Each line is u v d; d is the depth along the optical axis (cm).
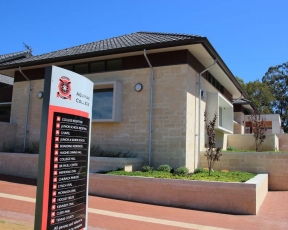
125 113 1379
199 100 1410
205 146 1512
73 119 482
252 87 4119
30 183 1223
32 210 810
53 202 436
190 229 693
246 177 1073
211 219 792
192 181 934
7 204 864
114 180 1044
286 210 911
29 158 1376
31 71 1673
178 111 1271
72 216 470
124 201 988
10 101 2002
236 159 1353
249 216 836
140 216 800
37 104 1620
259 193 938
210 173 1170
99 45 1574
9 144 1631
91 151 1420
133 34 1698
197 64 1420
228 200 884
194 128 1355
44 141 432
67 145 467
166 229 688
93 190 1077
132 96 1372
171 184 959
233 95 2225
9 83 2372
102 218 765
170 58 1314
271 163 1303
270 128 2873
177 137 1261
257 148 1647
